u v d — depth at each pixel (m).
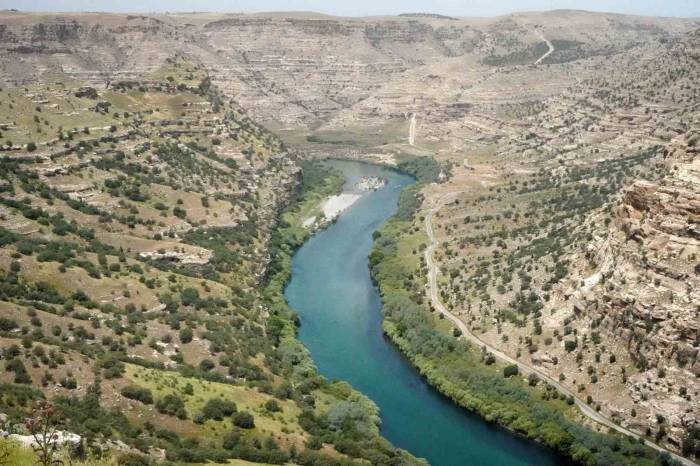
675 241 168.75
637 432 153.25
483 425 163.38
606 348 171.38
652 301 164.50
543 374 176.25
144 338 171.75
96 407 128.75
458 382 176.62
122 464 102.56
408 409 169.12
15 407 116.81
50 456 64.75
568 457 150.88
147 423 130.88
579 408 162.25
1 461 71.75
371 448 145.50
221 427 138.38
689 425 147.38
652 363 159.75
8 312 157.50
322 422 152.62
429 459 149.38
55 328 158.62
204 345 176.38
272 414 150.12
